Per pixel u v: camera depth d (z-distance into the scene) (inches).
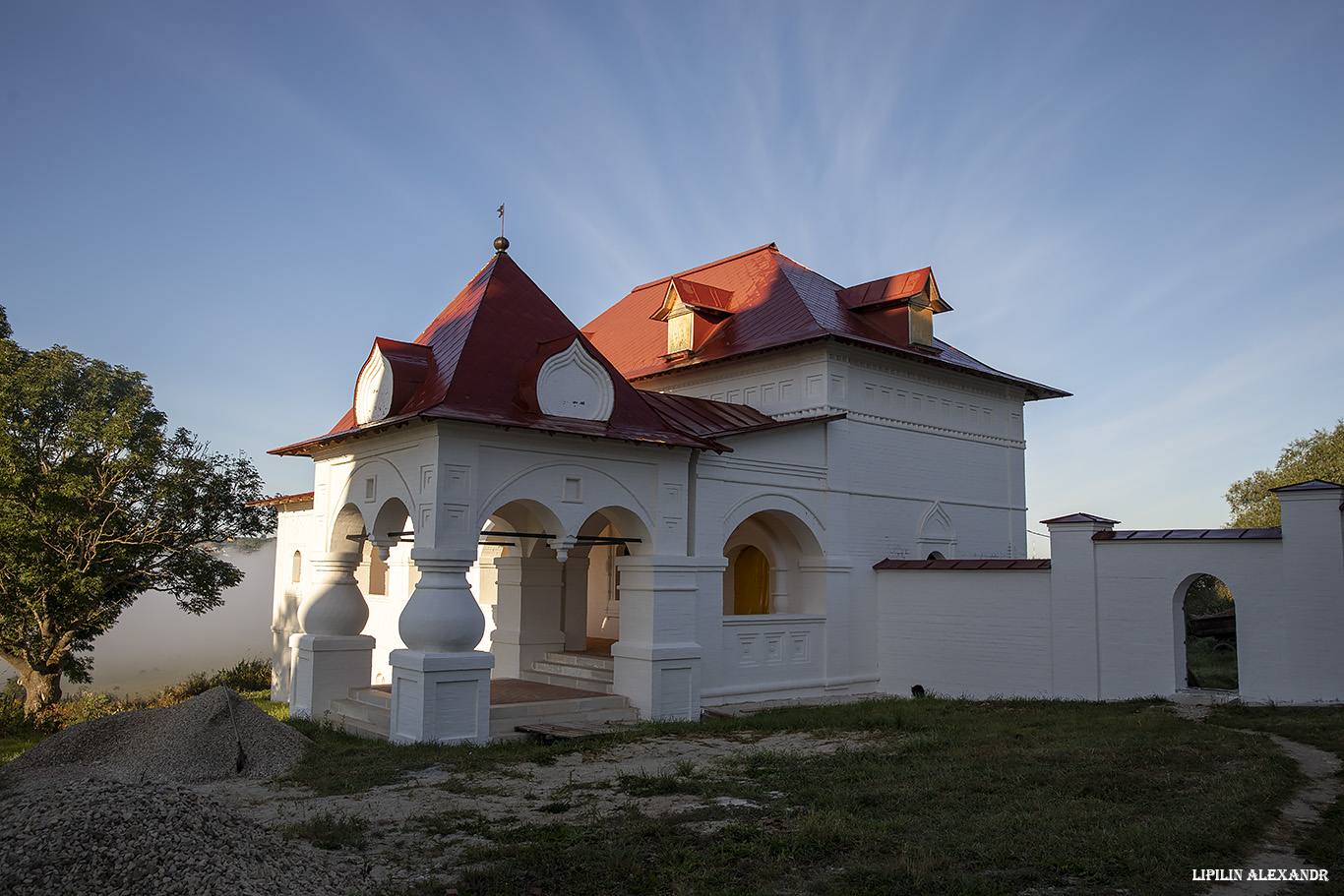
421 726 513.0
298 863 268.8
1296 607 570.3
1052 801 335.9
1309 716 506.0
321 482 682.2
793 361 811.4
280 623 967.0
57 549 889.5
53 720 809.5
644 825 314.0
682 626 633.0
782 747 489.1
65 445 923.4
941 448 882.1
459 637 529.7
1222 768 381.1
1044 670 684.7
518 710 573.9
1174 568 626.8
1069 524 678.5
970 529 901.2
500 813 346.6
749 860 277.9
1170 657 622.8
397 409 578.9
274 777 443.8
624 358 986.7
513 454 564.1
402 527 617.3
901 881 253.9
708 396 880.9
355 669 657.0
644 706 607.5
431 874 274.5
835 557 773.3
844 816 318.7
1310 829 296.7
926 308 877.2
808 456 763.4
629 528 639.8
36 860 243.0
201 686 1086.4
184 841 255.9
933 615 758.5
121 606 1024.2
